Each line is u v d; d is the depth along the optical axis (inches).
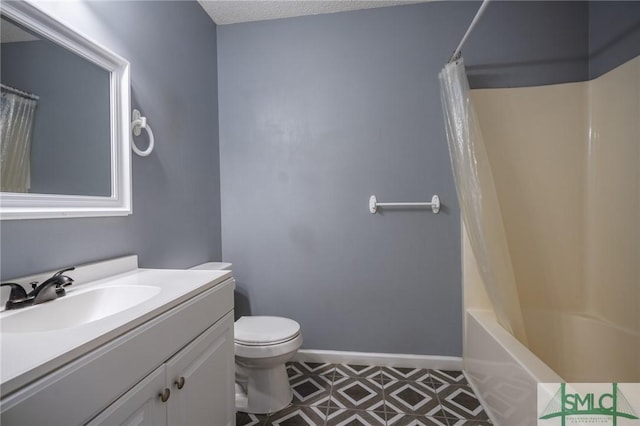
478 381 62.0
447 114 65.4
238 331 57.7
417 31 71.5
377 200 73.6
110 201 42.9
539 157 69.2
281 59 76.4
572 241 68.6
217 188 77.9
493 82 69.8
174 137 59.8
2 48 30.4
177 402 32.1
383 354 74.1
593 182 66.9
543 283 69.7
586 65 67.7
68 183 37.2
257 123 77.8
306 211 76.4
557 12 68.2
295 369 72.7
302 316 77.3
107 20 43.4
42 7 33.7
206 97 72.9
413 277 73.0
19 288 30.1
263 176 77.9
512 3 69.2
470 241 62.9
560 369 65.8
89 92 40.2
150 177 52.4
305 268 76.8
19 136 31.9
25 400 17.7
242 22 77.8
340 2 70.7
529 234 70.1
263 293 78.7
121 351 24.6
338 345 75.9
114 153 43.7
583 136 67.7
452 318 72.1
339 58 74.2
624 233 59.9
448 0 70.5
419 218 72.5
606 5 62.9
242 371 59.7
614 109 61.7
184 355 33.3
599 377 61.8
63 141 36.6
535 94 68.9
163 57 56.6
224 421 42.4
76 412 20.7
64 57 36.8
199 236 69.0
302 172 76.4
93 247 40.8
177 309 32.2
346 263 75.3
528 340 67.7
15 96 31.5
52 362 19.2
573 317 66.1
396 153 72.7
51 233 35.1
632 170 58.1
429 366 72.4
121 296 36.9
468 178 61.6
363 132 73.8
